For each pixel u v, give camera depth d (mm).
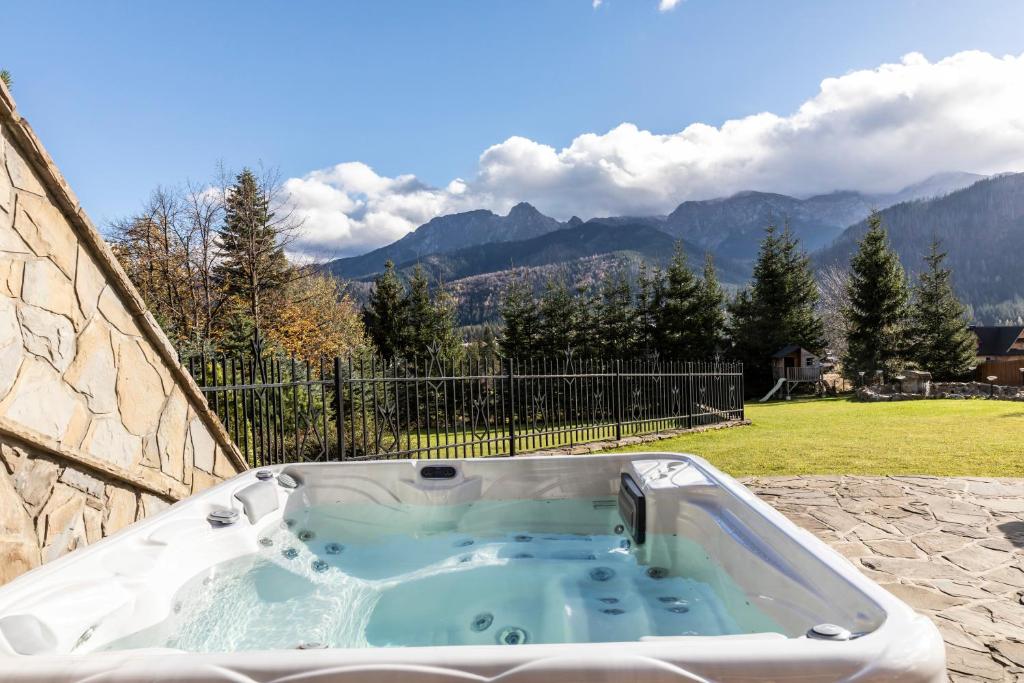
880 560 2992
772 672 1043
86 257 2605
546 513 3590
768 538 2137
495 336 24719
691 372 9305
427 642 2156
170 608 2131
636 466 3393
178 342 6930
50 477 2289
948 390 17969
